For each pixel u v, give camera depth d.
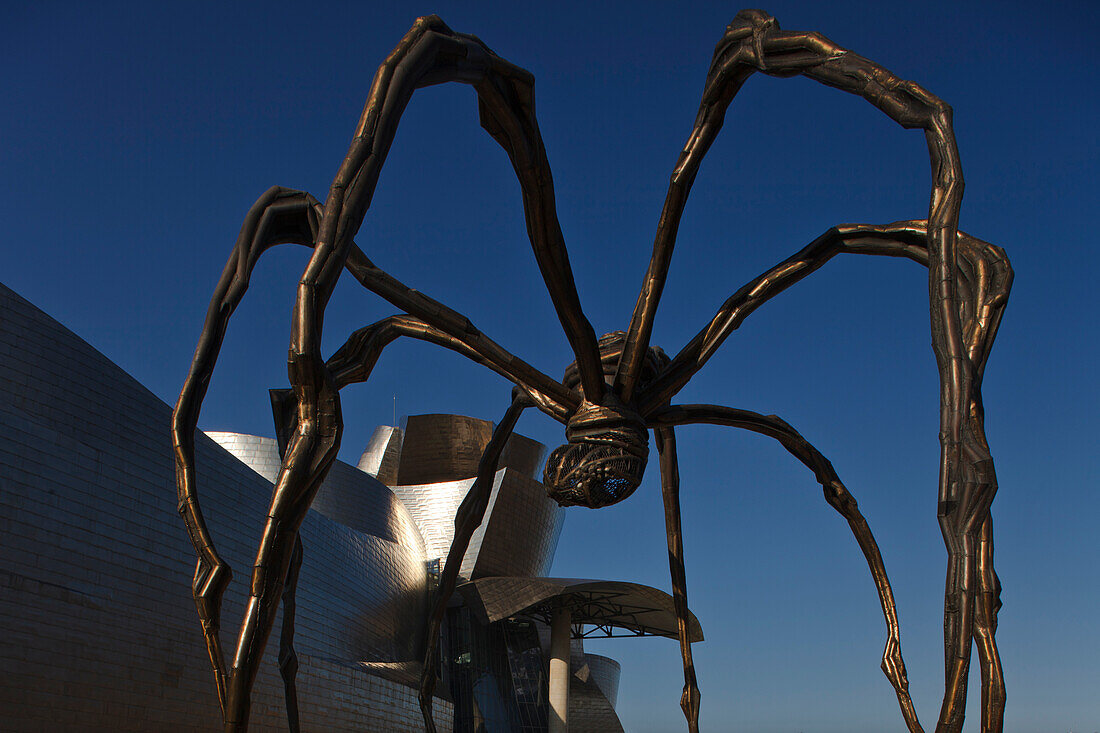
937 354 7.95
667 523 17.38
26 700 23.56
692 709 16.56
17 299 26.16
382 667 48.34
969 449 7.50
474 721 55.72
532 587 52.09
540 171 10.30
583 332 11.67
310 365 8.01
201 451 32.78
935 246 8.16
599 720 71.50
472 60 9.28
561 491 12.45
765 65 9.98
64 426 26.59
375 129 8.59
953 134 8.34
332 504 52.16
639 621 60.47
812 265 12.16
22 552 24.27
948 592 7.40
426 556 61.06
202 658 30.55
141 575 28.41
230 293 10.40
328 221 8.24
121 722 26.64
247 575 34.22
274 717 33.69
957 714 7.24
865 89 9.11
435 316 12.46
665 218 11.37
